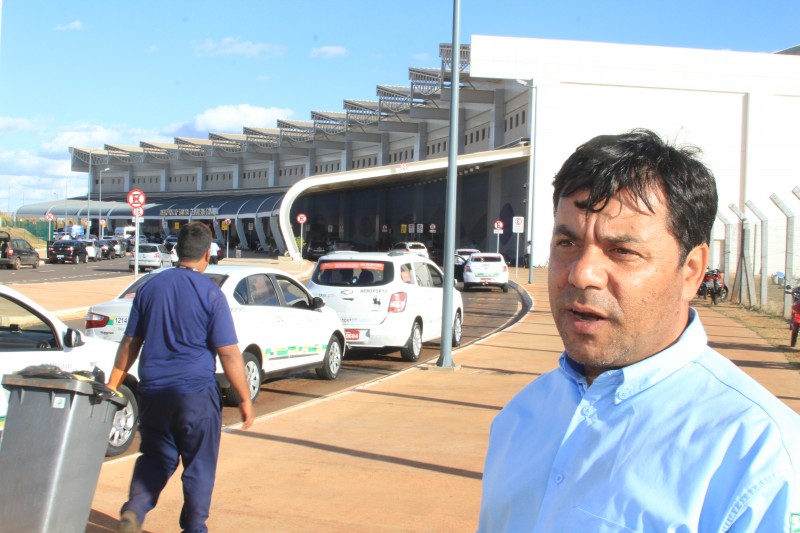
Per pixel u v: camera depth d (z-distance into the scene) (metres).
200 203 100.75
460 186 70.31
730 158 53.53
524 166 54.72
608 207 1.54
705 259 1.63
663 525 1.38
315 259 65.88
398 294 13.14
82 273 43.25
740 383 1.46
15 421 3.87
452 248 12.23
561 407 1.72
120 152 118.75
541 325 19.36
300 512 5.41
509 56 52.41
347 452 6.99
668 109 53.19
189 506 4.54
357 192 88.81
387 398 9.70
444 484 6.05
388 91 69.88
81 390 3.84
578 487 1.52
